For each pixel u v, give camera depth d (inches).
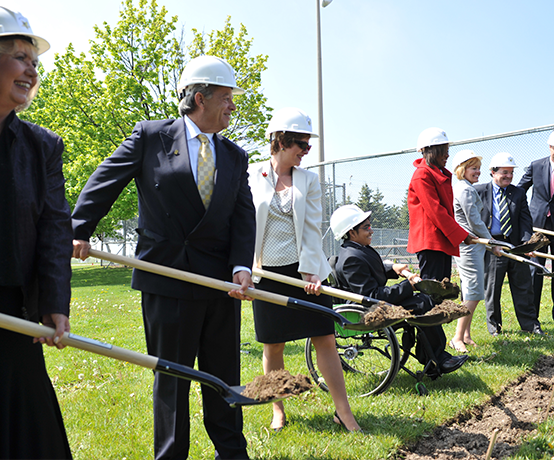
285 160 134.7
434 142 182.2
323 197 398.6
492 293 233.9
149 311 100.1
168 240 99.9
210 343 104.5
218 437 104.5
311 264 128.2
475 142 301.1
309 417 138.6
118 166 98.4
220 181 100.7
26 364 69.0
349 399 151.1
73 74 730.8
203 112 101.3
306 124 134.3
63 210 74.9
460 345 206.7
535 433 124.7
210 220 99.6
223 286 98.5
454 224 179.2
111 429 128.5
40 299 70.9
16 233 68.2
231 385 105.0
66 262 73.7
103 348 72.7
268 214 132.2
